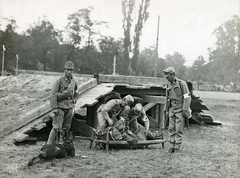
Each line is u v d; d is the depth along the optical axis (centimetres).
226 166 568
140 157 618
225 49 6366
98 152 654
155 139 756
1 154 586
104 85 962
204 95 3544
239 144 830
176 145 703
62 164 533
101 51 6144
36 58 5984
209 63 6862
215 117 1586
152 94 1158
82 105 766
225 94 3875
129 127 734
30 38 6134
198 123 1258
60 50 5947
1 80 1197
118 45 6334
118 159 593
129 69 6150
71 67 639
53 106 627
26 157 579
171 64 7988
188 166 561
